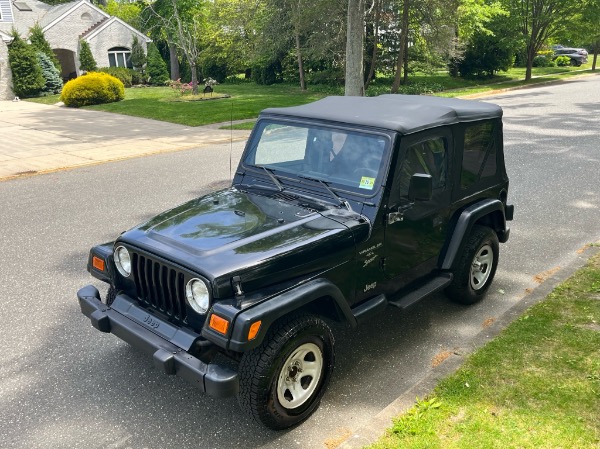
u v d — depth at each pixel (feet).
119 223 26.58
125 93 102.06
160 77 122.83
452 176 15.31
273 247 11.54
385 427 11.60
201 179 35.04
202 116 67.21
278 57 118.11
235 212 13.23
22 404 13.00
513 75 123.65
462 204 16.08
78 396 13.29
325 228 12.44
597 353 14.02
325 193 13.70
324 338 12.03
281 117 14.93
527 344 14.60
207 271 10.75
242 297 10.81
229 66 131.03
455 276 16.71
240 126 59.11
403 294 14.83
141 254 12.15
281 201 13.84
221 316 10.39
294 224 12.49
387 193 13.00
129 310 12.58
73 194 32.07
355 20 49.98
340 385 13.60
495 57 113.39
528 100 76.07
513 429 11.28
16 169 39.27
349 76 51.78
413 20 89.86
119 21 123.24
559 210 27.55
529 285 19.25
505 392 12.55
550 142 44.21
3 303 18.29
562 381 12.90
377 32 91.86
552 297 17.46
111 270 13.24
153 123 64.03
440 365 13.98
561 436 11.05
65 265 21.53
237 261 11.02
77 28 121.90
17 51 98.63
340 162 13.65
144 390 13.51
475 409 11.97
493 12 102.53
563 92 86.79
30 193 32.58
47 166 40.14
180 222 12.90
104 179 35.73
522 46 106.73
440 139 14.56
